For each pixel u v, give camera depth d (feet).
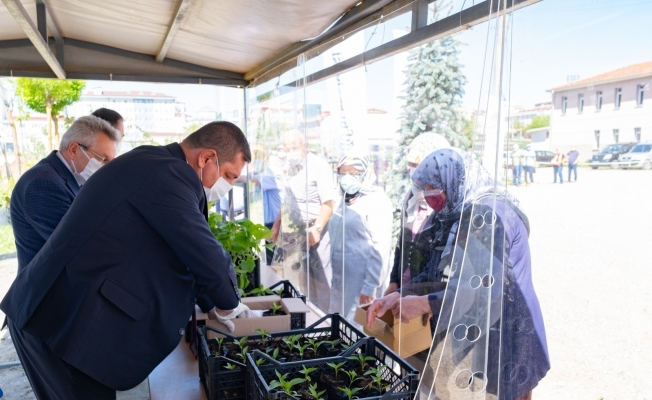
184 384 5.64
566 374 3.97
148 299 4.99
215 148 5.43
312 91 9.23
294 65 10.23
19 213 6.38
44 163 6.65
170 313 5.13
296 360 5.34
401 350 6.02
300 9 7.52
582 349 3.86
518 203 4.22
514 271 4.28
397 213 6.62
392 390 4.29
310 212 9.59
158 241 5.03
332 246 8.78
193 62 13.88
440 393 4.28
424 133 5.85
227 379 5.00
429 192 5.61
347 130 7.91
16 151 18.88
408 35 5.95
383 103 6.76
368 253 7.61
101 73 13.39
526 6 4.03
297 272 10.54
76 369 5.04
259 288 7.93
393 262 6.74
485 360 4.28
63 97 19.85
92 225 4.89
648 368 3.47
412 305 5.87
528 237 4.19
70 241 4.89
